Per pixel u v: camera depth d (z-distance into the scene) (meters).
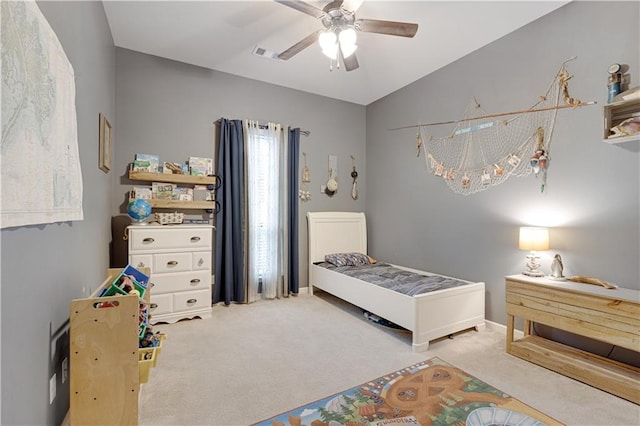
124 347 1.41
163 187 3.38
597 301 2.01
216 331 2.92
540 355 2.30
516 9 2.56
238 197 3.78
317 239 4.40
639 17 2.11
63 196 1.34
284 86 4.21
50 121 1.19
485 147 3.13
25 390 1.05
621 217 2.21
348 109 4.77
